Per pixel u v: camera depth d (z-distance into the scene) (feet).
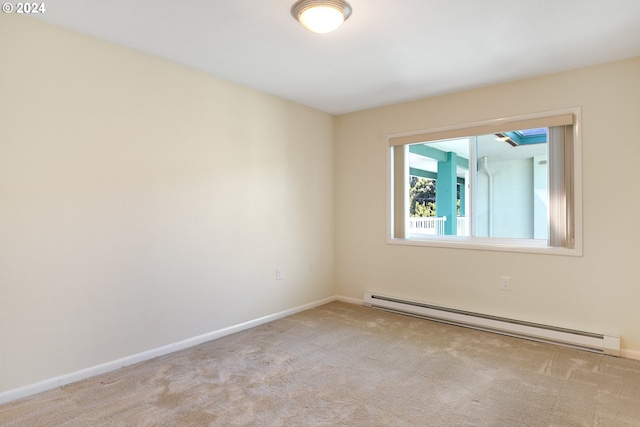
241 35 8.11
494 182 12.12
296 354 9.39
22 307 7.20
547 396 7.25
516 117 10.82
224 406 6.88
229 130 11.01
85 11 7.06
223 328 10.85
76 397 7.20
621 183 9.35
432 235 13.16
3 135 6.95
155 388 7.57
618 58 9.27
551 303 10.33
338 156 15.02
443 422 6.38
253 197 11.74
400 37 8.16
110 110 8.42
